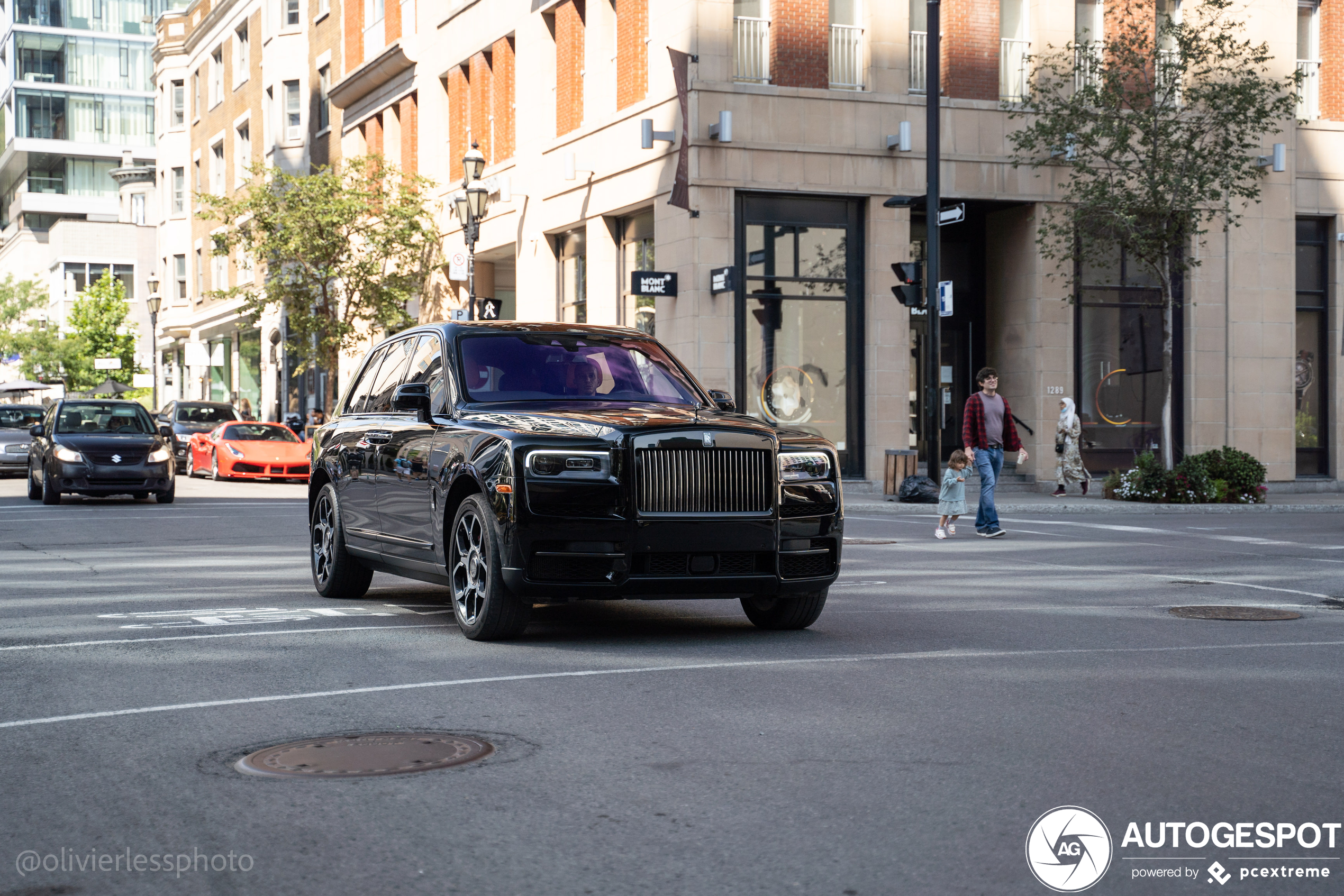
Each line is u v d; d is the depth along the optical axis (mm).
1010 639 8688
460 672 7355
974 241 28625
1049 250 26500
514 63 33375
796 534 8359
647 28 27484
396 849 4312
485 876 4062
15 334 66750
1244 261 28453
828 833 4480
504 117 33531
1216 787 5055
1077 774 5223
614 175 28203
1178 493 23453
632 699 6637
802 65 25953
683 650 8172
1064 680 7184
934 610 10156
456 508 8781
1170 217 24859
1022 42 27359
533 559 7988
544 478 7980
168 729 5996
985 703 6559
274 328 48188
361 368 11250
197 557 14156
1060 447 25719
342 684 7008
